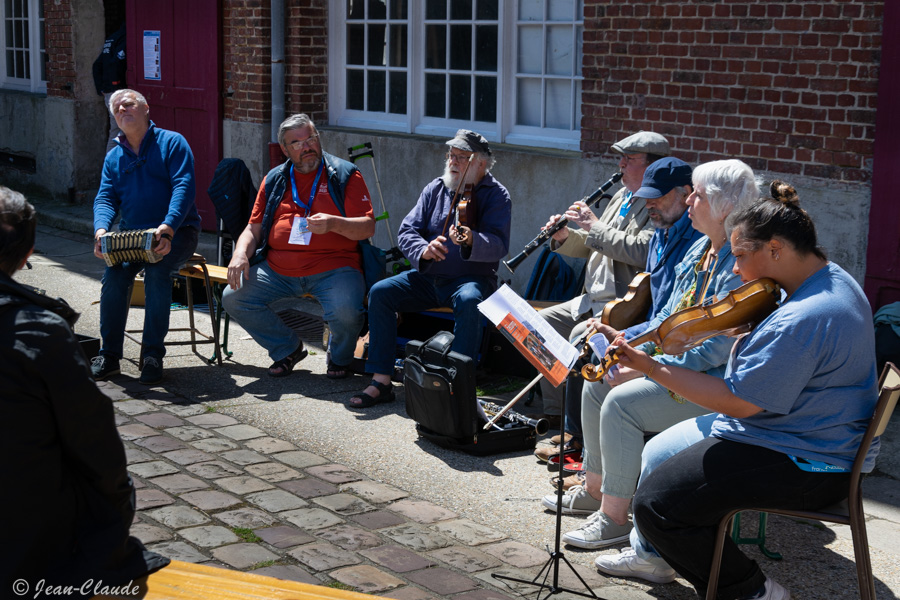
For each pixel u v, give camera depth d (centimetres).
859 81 507
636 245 447
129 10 970
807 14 523
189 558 340
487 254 508
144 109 552
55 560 238
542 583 331
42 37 1159
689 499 287
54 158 1120
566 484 414
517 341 325
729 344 327
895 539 370
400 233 536
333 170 558
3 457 223
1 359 221
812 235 280
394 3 785
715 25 562
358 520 379
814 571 344
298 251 552
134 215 560
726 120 566
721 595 300
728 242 329
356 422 494
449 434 450
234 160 697
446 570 339
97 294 743
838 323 273
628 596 327
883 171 500
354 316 546
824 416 279
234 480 414
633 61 605
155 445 453
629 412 353
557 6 674
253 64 853
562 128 688
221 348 622
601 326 329
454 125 754
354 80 830
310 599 256
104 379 552
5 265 229
